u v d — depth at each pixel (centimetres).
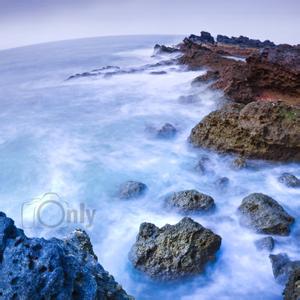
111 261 1157
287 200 1442
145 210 1392
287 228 1210
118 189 1531
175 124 2294
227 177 1593
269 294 1011
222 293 1025
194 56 4172
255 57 2497
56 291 567
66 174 1709
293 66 2423
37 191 1570
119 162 1814
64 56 6228
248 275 1077
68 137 2189
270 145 1655
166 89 3231
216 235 1124
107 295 660
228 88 2403
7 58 6397
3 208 1443
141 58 5494
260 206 1251
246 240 1203
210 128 1794
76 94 3312
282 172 1636
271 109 1677
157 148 1955
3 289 554
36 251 595
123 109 2731
